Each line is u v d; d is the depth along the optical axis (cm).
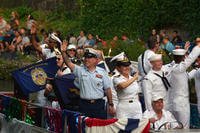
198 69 1195
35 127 1238
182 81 1184
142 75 1277
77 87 1178
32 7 4222
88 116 1139
